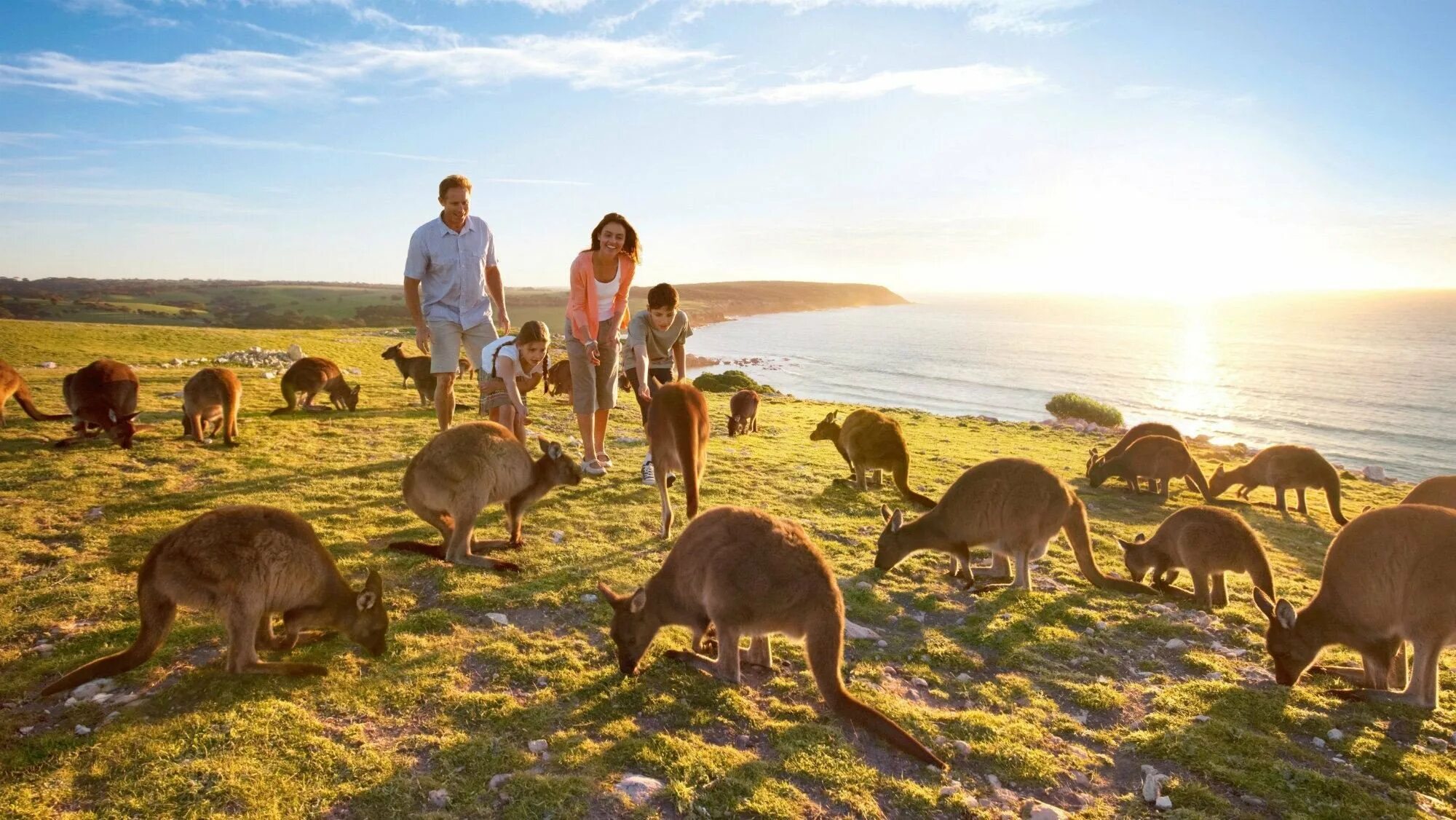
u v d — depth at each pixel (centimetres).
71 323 3278
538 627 510
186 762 334
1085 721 455
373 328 6812
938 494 1079
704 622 476
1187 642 589
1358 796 378
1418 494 834
